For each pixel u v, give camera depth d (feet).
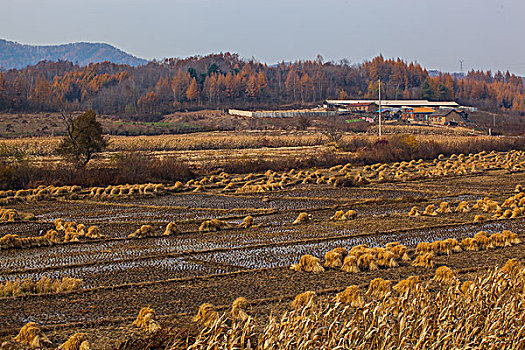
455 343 41.24
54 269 76.07
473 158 237.45
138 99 528.22
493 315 43.86
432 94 604.08
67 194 144.87
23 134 322.34
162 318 55.26
